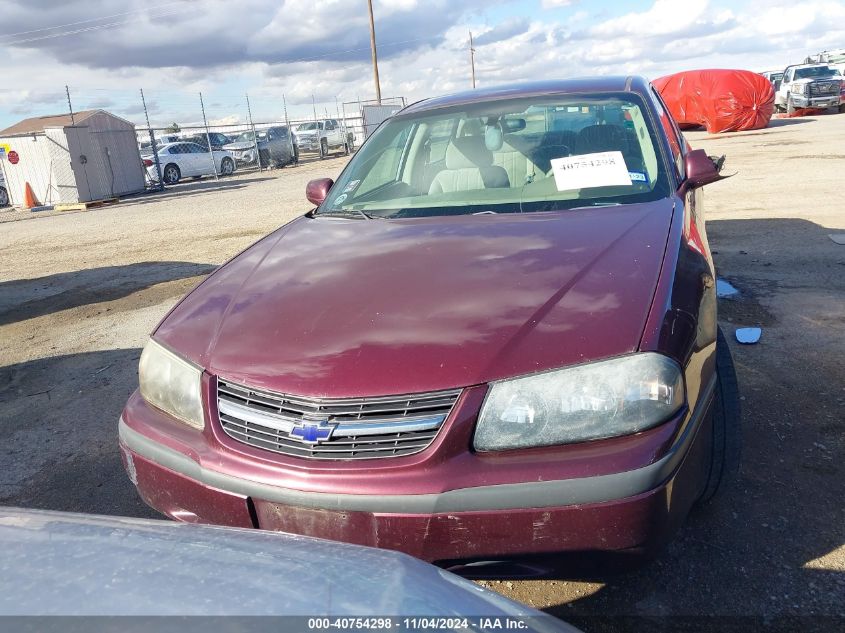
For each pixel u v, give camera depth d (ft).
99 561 3.46
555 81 12.54
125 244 36.14
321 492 6.05
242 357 6.86
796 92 83.15
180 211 49.80
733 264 20.06
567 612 7.25
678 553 7.95
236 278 8.50
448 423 6.00
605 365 6.09
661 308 6.65
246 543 3.96
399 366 6.26
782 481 9.19
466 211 9.77
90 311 22.29
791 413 11.00
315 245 9.04
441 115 11.96
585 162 10.19
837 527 8.20
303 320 7.09
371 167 11.69
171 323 7.89
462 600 3.68
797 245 21.66
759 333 14.21
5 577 3.26
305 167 88.48
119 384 15.20
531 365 6.12
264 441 6.47
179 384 7.15
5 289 27.14
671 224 8.43
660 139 10.52
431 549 5.92
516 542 5.84
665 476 5.90
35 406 14.37
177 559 3.58
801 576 7.46
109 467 11.40
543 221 8.79
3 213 62.28
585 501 5.74
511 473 5.85
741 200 30.32
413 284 7.36
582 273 7.17
